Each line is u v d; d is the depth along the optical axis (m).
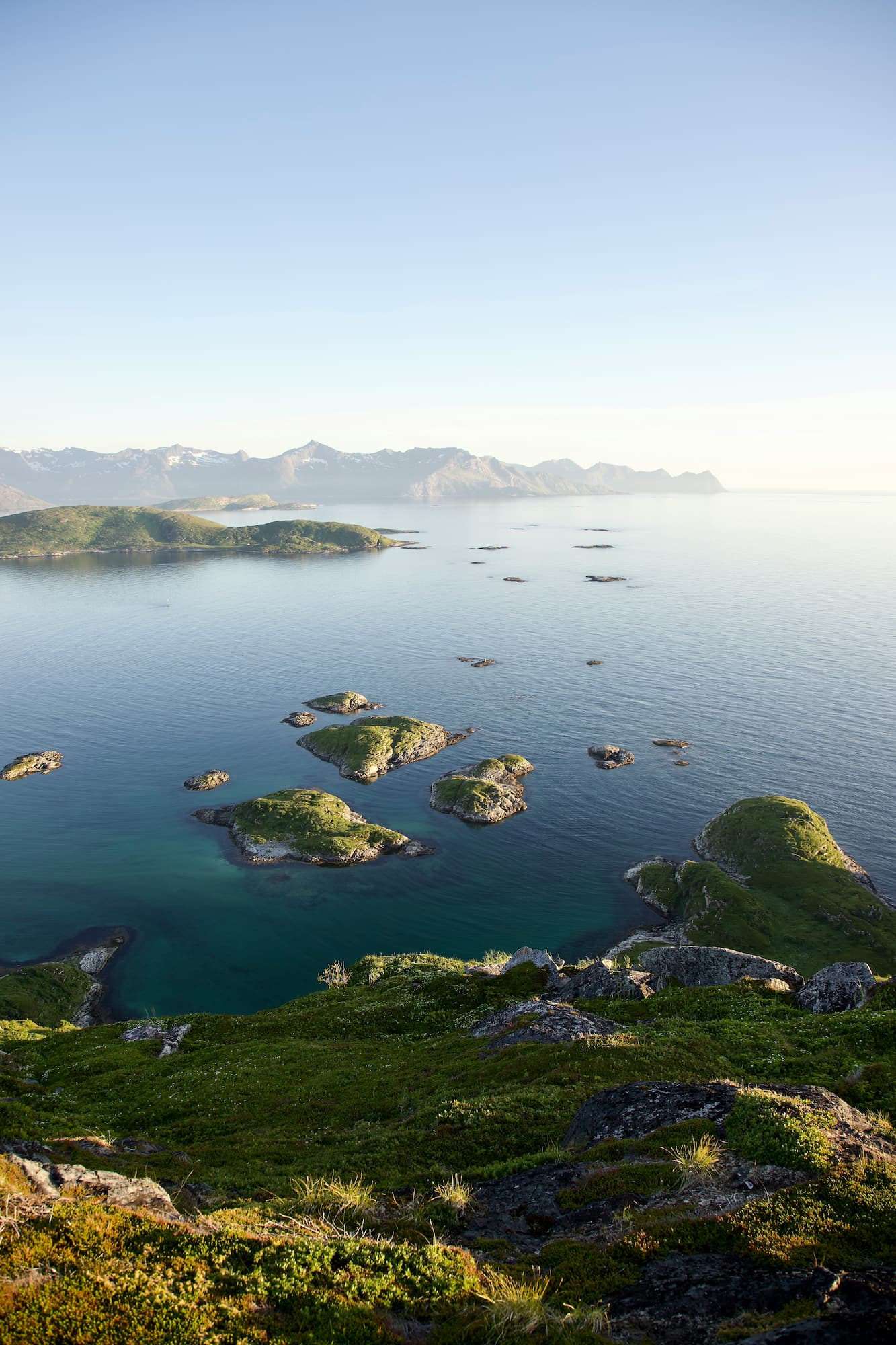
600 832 111.94
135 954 85.94
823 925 83.69
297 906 95.12
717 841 103.12
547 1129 24.09
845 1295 11.71
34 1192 14.73
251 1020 53.78
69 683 187.12
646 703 163.38
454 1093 30.92
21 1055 53.06
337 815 114.25
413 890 98.25
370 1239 14.72
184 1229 13.46
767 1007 36.34
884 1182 14.87
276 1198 19.66
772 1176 15.66
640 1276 13.38
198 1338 10.70
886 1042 28.86
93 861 106.50
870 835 105.75
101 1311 11.01
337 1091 35.94
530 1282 13.73
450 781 124.19
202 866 105.00
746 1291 12.43
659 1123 19.75
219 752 144.62
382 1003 52.88
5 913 94.06
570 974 54.25
